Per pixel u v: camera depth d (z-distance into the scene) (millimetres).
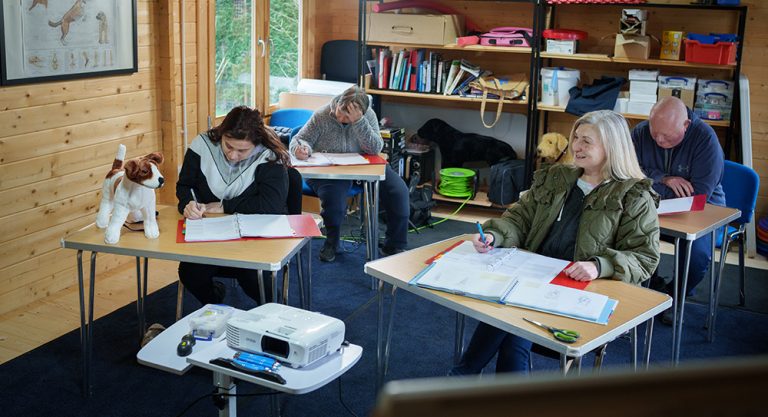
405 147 5934
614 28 5445
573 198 2682
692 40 4926
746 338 3773
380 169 4031
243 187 3168
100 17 4008
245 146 3104
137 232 2861
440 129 6008
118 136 4316
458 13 5852
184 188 3191
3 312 3695
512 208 2852
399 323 3770
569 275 2457
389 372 3238
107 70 4113
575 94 5320
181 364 2133
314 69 6223
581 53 5449
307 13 6066
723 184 4004
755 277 4637
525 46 5422
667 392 215
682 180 3711
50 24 3691
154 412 2840
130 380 3076
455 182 5750
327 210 4484
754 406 212
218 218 3002
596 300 2254
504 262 2564
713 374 216
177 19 4676
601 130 2559
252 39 5586
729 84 4980
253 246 2719
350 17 6121
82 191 4102
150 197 2758
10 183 3641
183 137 4859
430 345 3533
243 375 1988
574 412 214
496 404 214
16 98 3594
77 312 3748
